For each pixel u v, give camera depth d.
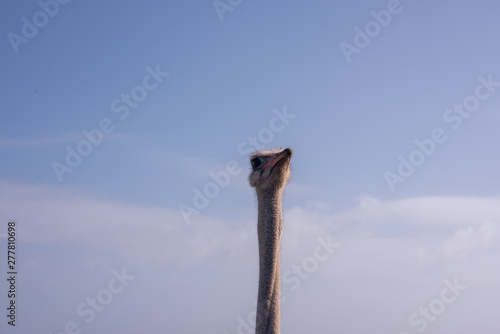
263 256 9.27
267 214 9.41
